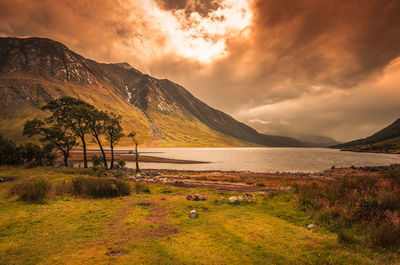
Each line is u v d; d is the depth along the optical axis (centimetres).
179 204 1324
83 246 700
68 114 4616
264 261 591
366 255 609
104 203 1334
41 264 581
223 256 625
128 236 793
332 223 873
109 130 4719
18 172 2875
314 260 587
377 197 985
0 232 809
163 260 605
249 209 1178
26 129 4428
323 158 12212
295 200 1255
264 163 8631
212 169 6406
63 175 2634
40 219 978
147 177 3522
